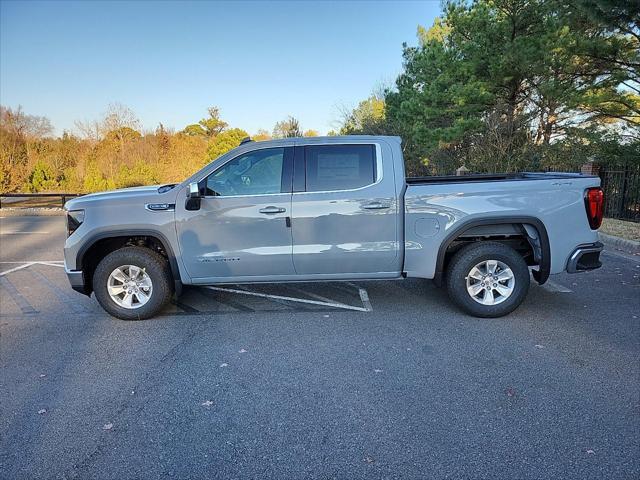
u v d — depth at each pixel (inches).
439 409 120.3
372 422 115.0
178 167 1171.9
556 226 178.2
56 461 103.1
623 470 95.5
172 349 163.9
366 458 101.3
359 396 128.0
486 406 121.0
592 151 533.6
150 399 129.3
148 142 1254.9
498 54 571.8
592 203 179.2
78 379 142.6
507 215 177.8
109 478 97.2
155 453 105.1
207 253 185.0
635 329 172.7
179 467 100.1
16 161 1103.6
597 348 156.0
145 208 183.8
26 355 162.2
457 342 163.5
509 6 556.1
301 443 107.4
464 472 96.0
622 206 463.8
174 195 183.9
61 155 1163.9
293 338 171.2
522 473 95.3
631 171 456.8
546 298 212.5
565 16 500.1
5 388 137.9
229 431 113.0
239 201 181.6
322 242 182.7
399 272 186.2
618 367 141.8
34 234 476.1
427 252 182.2
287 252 183.2
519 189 177.9
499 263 183.6
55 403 128.3
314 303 211.6
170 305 212.5
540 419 114.5
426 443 106.0
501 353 153.5
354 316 193.5
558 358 148.9
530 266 199.2
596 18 369.7
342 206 180.5
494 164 607.5
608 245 348.5
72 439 111.2
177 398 129.6
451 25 631.2
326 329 179.3
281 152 183.8
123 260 188.7
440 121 736.3
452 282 185.8
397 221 181.3
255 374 143.0
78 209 186.2
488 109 621.9
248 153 183.9
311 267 185.5
